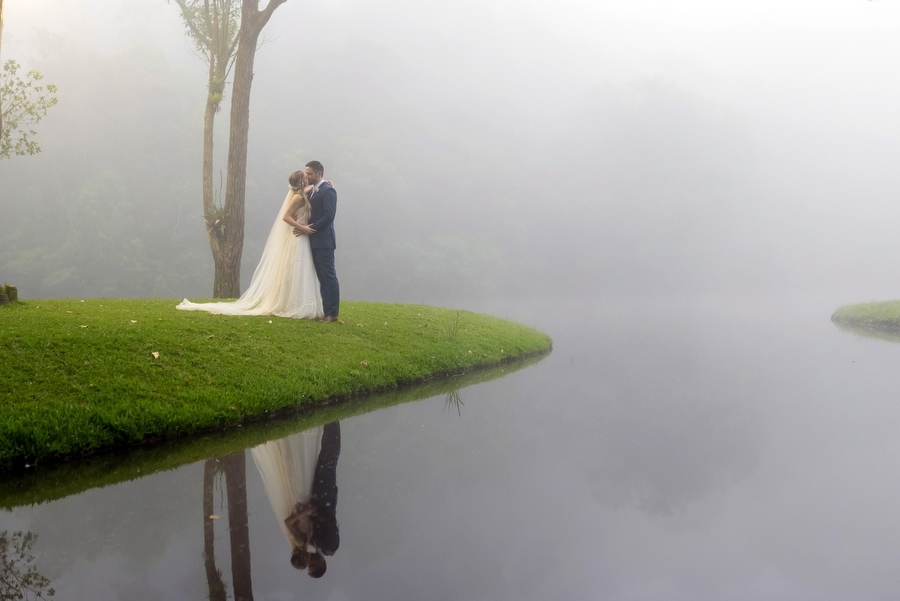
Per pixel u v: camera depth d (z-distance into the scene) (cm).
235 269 1927
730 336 2342
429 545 457
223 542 457
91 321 933
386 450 709
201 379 834
